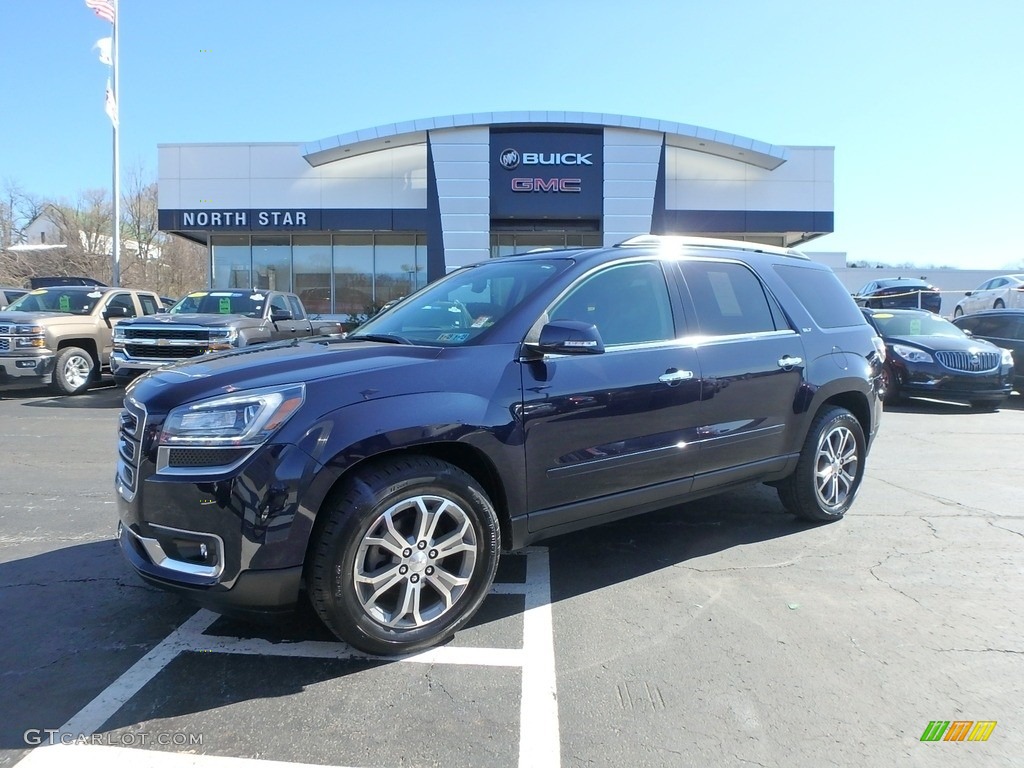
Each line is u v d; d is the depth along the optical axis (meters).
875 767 2.38
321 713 2.68
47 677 2.94
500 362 3.36
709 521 5.09
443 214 19.89
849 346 5.04
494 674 2.97
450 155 19.75
